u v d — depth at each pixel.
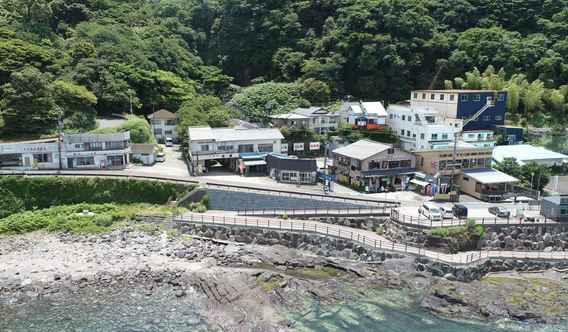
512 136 78.81
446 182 60.75
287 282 38.88
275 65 107.94
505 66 98.75
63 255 43.53
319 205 53.28
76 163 60.56
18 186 53.41
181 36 120.19
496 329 33.66
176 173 61.47
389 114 78.12
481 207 53.34
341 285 39.84
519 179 62.59
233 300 35.97
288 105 90.12
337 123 79.19
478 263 41.91
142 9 124.06
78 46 82.94
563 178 61.47
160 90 89.44
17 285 38.28
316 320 34.16
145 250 44.91
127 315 34.50
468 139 75.31
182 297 37.22
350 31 103.06
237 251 45.28
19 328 32.75
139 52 92.88
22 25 88.31
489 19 108.75
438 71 101.31
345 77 103.12
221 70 112.56
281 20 114.00
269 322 33.22
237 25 119.81
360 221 50.88
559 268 43.34
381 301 37.47
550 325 34.19
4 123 63.41
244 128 72.38
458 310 36.00
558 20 104.50
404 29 102.44
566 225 47.50
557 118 91.06
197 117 77.38
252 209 53.88
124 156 62.69
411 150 65.25
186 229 49.03
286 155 68.69
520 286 39.69
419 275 41.22
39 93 64.88
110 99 77.88
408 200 56.00
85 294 37.50
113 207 53.66
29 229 48.75
